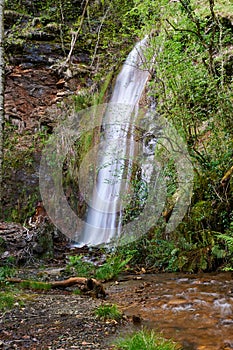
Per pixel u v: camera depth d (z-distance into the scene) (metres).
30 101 11.42
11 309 3.61
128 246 6.44
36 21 11.91
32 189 10.22
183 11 6.49
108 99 10.96
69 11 12.47
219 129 6.41
